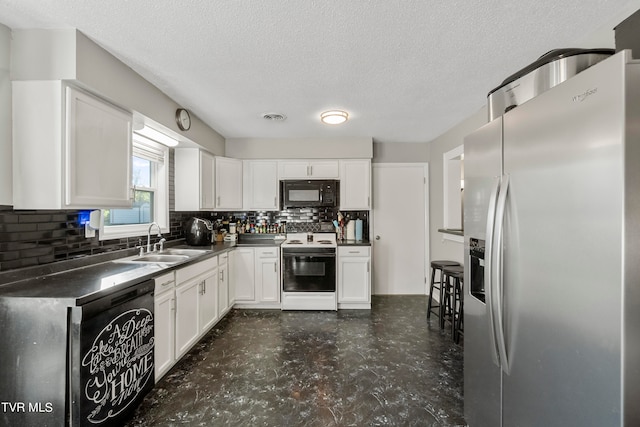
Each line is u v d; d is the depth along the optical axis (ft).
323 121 10.48
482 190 4.84
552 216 3.31
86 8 4.76
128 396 5.69
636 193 2.58
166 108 8.36
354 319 11.18
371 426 5.64
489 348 4.63
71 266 6.64
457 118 10.54
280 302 12.38
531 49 6.05
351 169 13.39
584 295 2.93
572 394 3.06
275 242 13.08
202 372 7.47
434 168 13.65
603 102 2.74
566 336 3.13
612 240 2.67
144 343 6.17
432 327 10.39
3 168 5.24
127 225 8.92
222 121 10.87
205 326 9.30
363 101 8.91
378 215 14.19
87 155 5.75
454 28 5.34
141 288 6.05
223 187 12.53
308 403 6.29
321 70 6.93
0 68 5.21
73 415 4.64
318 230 13.88
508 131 4.11
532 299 3.59
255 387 6.84
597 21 5.16
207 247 11.09
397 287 14.20
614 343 2.66
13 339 4.66
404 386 6.89
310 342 9.19
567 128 3.12
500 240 4.05
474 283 5.28
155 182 10.36
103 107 6.12
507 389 4.13
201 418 5.84
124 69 6.56
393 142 14.21
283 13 4.90
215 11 4.85
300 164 13.41
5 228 5.40
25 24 5.19
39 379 4.62
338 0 4.59
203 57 6.31
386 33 5.48
